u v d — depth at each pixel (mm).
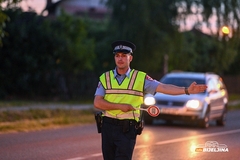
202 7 67312
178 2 66875
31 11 62875
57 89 63062
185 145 30922
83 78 64875
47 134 35438
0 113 41000
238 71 99500
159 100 41688
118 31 66812
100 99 16500
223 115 45844
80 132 36938
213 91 44094
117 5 66250
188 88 15992
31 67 60750
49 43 61906
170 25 66688
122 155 16312
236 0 68125
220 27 67562
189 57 72062
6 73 60406
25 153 26938
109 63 73375
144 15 64062
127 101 16453
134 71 16641
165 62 71688
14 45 60125
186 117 40906
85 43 71688
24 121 40812
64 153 27141
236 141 33188
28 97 62031
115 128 16531
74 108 50875
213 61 82250
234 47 71938
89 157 25969
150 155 26938
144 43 64938
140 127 16703
